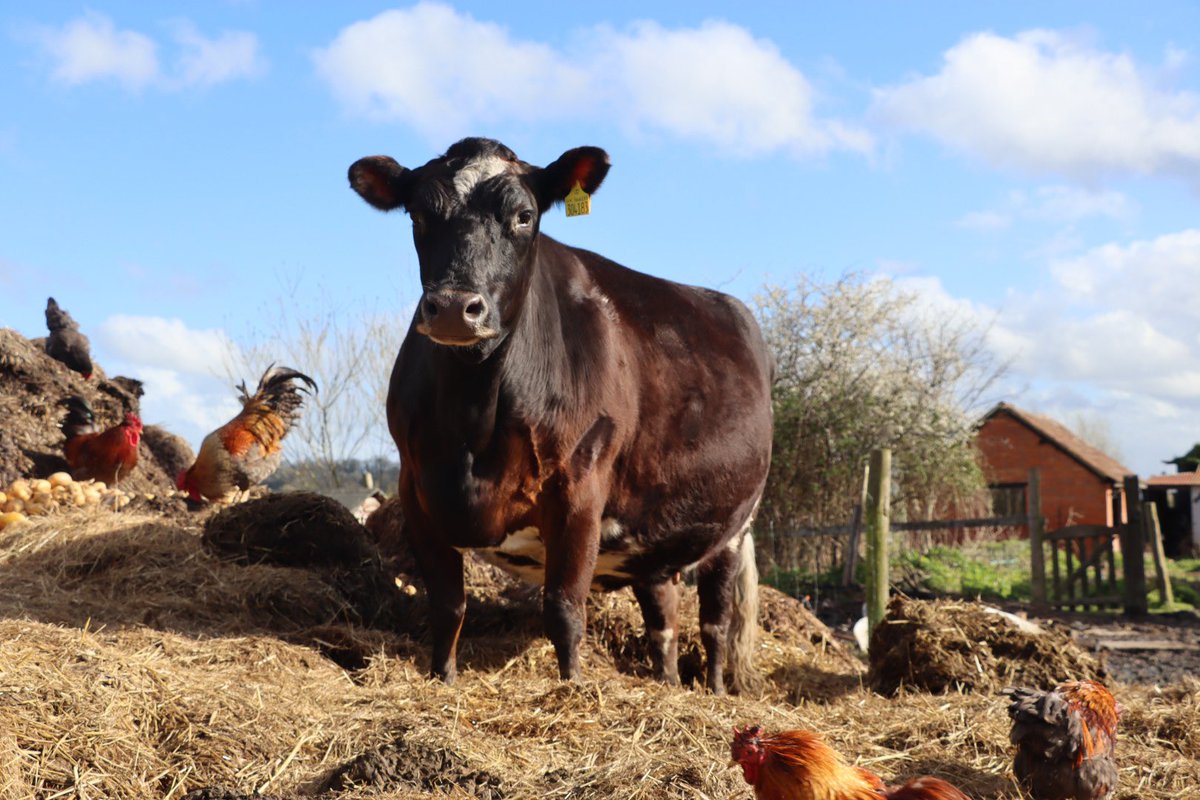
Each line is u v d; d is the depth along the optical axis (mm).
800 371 20750
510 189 5223
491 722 5000
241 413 10875
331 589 6945
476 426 5566
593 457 5973
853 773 3627
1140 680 10516
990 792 4910
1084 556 16641
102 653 4695
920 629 7438
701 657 7973
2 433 11164
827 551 19156
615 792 4184
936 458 21438
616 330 6426
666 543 6797
